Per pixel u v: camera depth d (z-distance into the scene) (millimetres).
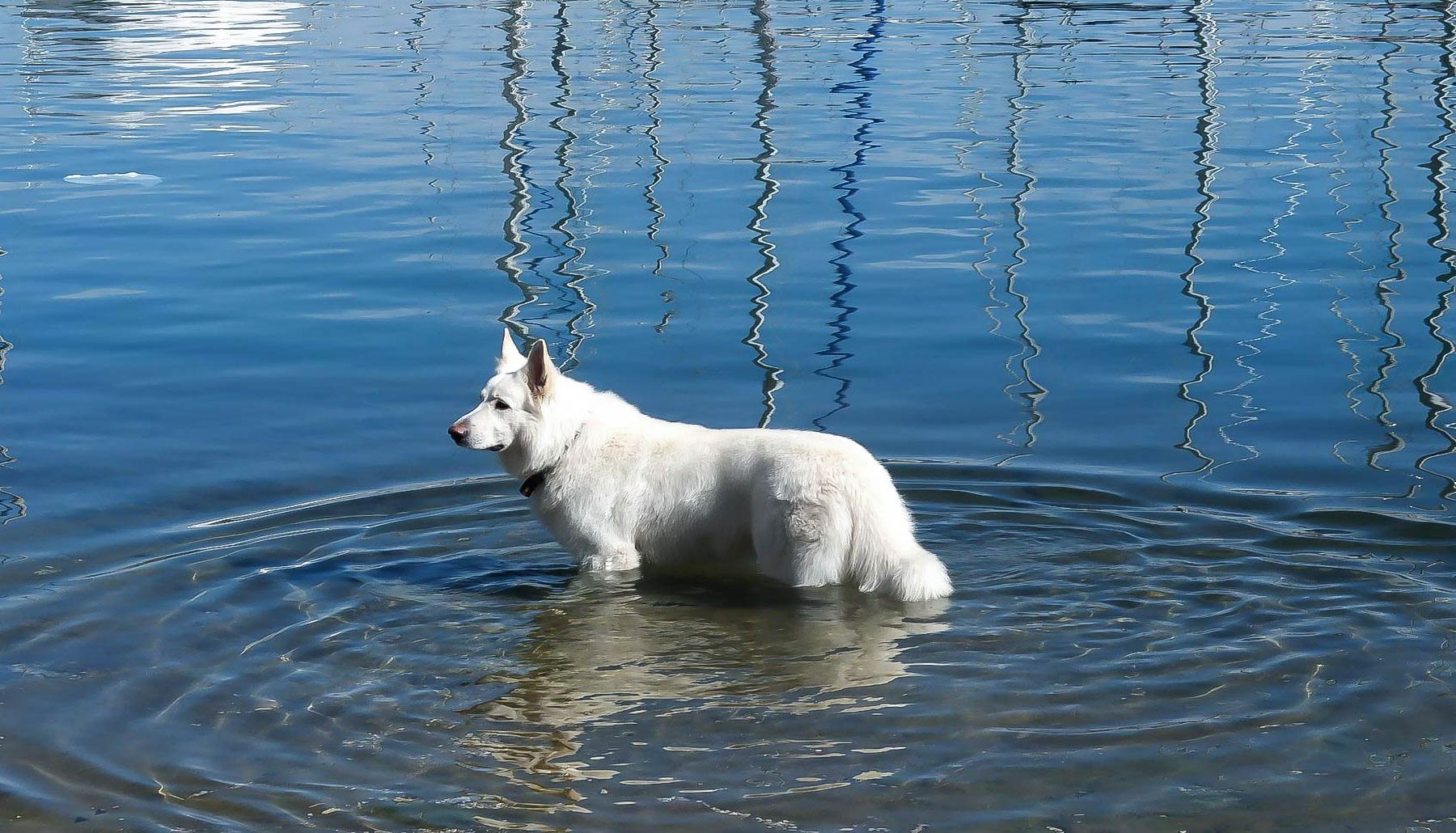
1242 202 13250
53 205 13711
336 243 12281
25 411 8484
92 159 15891
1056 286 10812
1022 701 5012
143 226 12875
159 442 7992
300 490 7371
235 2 30531
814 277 11156
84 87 21016
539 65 22609
